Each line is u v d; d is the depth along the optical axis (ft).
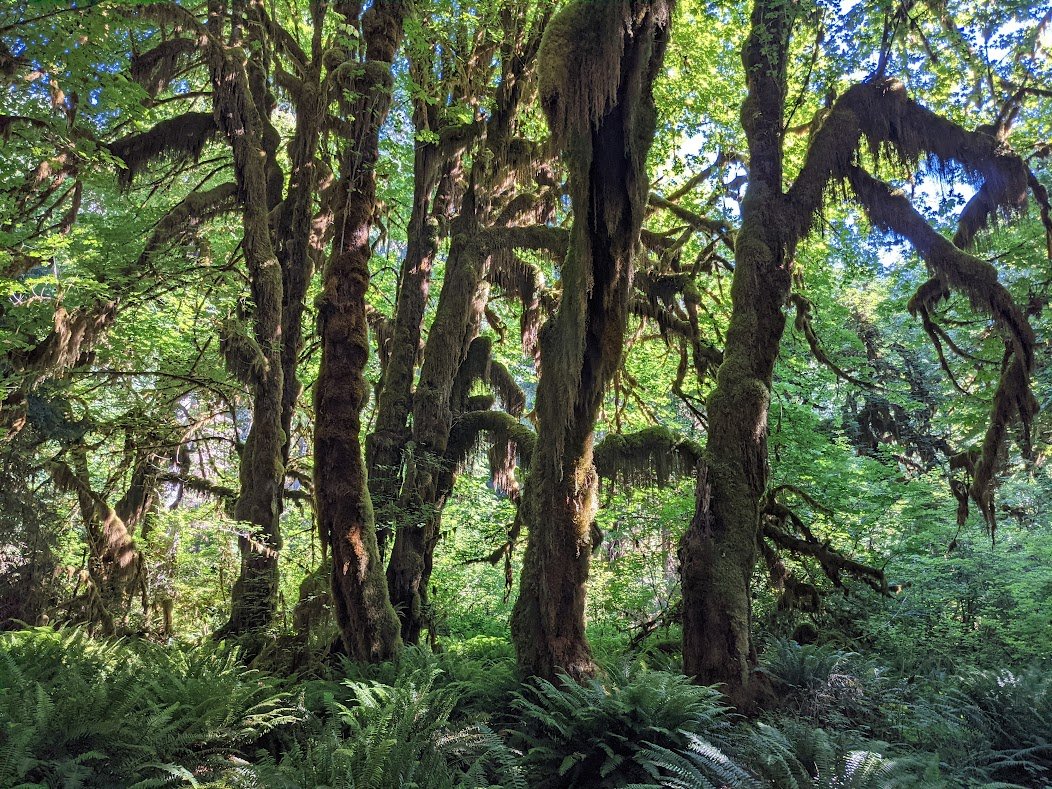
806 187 33.32
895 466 49.75
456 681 30.32
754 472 30.83
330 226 46.70
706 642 28.91
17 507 31.55
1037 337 44.32
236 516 37.88
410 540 38.78
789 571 40.52
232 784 19.90
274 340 39.04
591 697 24.35
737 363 31.94
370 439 41.60
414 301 43.68
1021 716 25.27
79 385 38.86
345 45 36.19
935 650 38.47
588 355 30.25
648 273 43.70
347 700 28.22
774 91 34.50
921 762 20.42
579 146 28.73
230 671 26.37
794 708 28.66
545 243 41.73
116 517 39.06
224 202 42.16
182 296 41.27
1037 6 34.01
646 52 28.63
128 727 19.58
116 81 26.84
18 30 23.75
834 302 53.31
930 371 65.21
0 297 30.78
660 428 40.14
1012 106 36.42
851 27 33.35
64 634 29.14
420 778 20.54
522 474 44.93
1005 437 38.83
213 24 40.83
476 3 40.32
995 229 36.65
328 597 34.81
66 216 37.09
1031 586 40.34
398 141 55.77
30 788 15.61
